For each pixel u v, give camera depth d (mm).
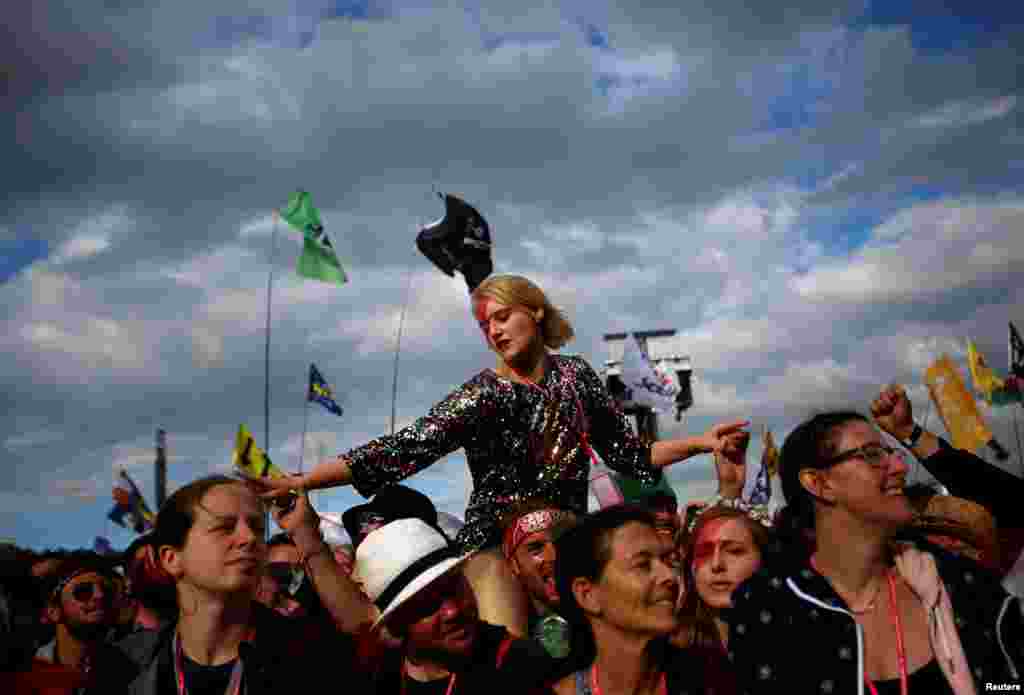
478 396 4441
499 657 3746
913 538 3277
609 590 3234
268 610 3895
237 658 3609
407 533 3945
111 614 5082
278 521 4133
